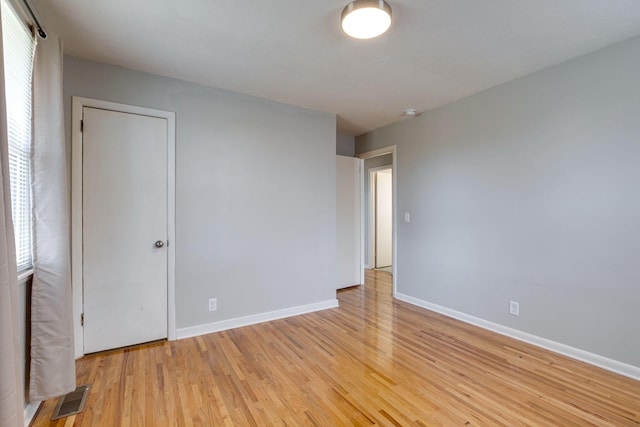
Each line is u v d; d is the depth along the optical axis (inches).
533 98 107.0
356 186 192.7
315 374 87.9
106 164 100.2
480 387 81.5
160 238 108.5
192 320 114.3
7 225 49.3
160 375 87.0
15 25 61.7
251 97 126.6
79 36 84.4
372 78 111.3
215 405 74.0
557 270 101.2
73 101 95.4
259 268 128.6
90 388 80.6
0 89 46.0
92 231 98.3
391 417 69.9
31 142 68.1
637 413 71.0
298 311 138.9
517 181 111.7
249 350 102.7
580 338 96.0
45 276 69.4
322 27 80.7
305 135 141.1
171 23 78.7
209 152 117.5
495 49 91.5
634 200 85.4
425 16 75.4
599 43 88.4
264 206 129.7
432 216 144.6
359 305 152.9
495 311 119.2
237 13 74.7
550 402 75.2
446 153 137.8
